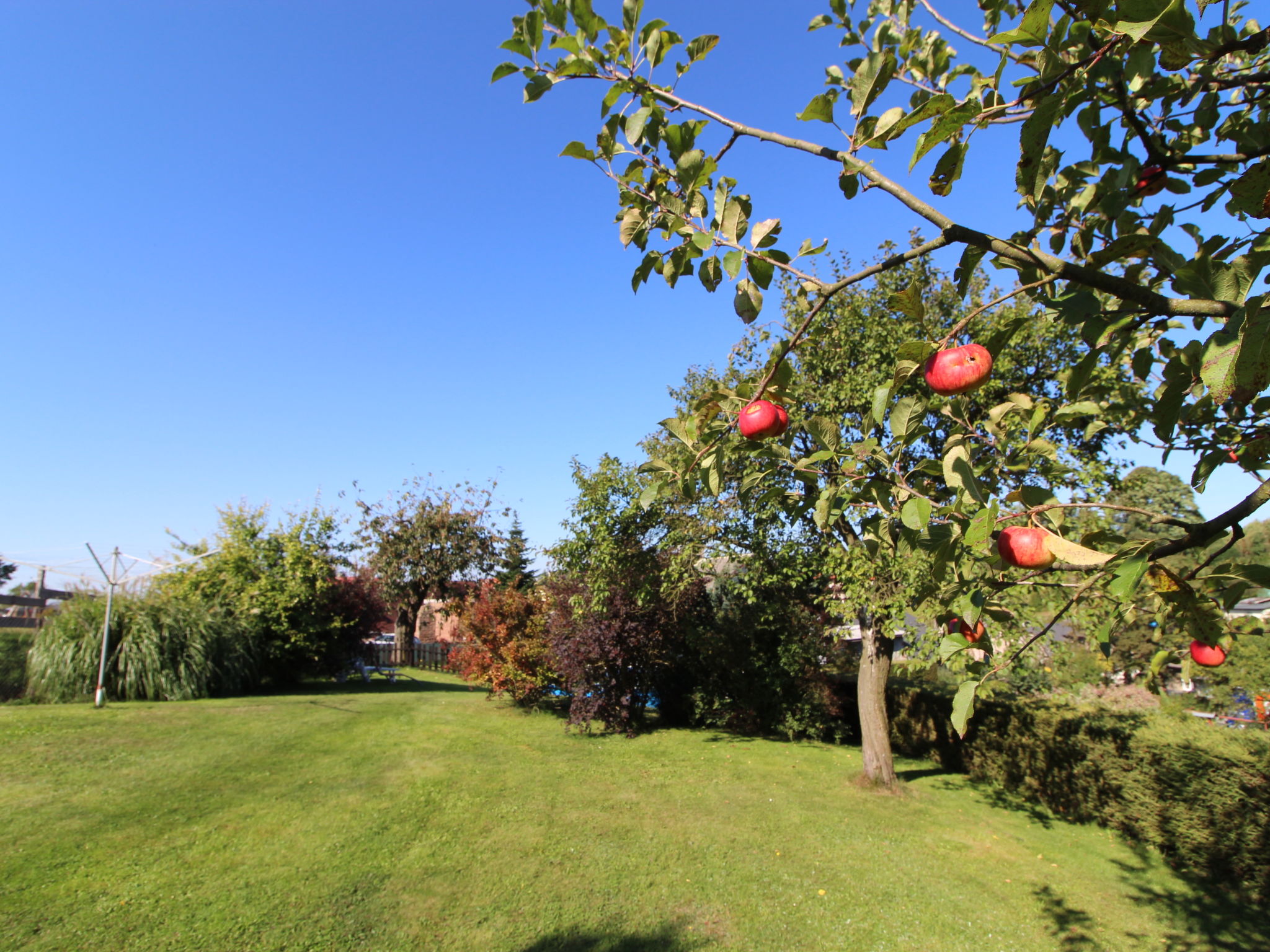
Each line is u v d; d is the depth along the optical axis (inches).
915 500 65.0
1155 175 78.2
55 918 181.3
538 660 542.6
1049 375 278.8
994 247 62.4
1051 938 200.8
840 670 563.2
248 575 650.2
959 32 85.0
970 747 390.9
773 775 370.9
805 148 68.8
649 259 80.2
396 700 594.2
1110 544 72.4
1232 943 200.8
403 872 224.1
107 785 288.2
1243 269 56.1
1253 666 361.1
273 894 203.2
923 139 59.7
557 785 330.3
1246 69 91.2
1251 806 238.1
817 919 205.5
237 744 370.0
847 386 300.0
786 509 306.3
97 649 495.2
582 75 72.8
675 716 551.8
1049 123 59.5
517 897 211.0
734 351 349.1
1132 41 56.5
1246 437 88.9
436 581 1126.4
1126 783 285.6
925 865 251.1
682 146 74.0
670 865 240.5
